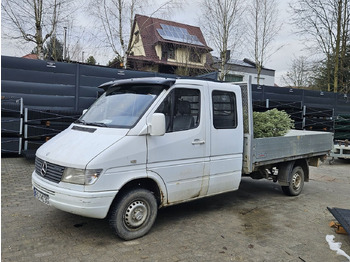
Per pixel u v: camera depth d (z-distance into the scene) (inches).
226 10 669.9
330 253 160.6
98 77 446.9
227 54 713.6
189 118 186.5
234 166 213.3
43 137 381.4
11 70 391.5
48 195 156.7
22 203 220.1
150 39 1021.8
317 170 411.8
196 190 191.6
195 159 188.9
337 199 265.1
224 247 163.2
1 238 164.2
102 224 185.9
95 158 148.1
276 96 655.8
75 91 432.5
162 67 1031.0
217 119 202.5
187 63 817.5
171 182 177.5
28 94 402.6
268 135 249.1
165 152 173.0
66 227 180.5
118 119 173.3
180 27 1077.8
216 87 202.8
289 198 263.9
